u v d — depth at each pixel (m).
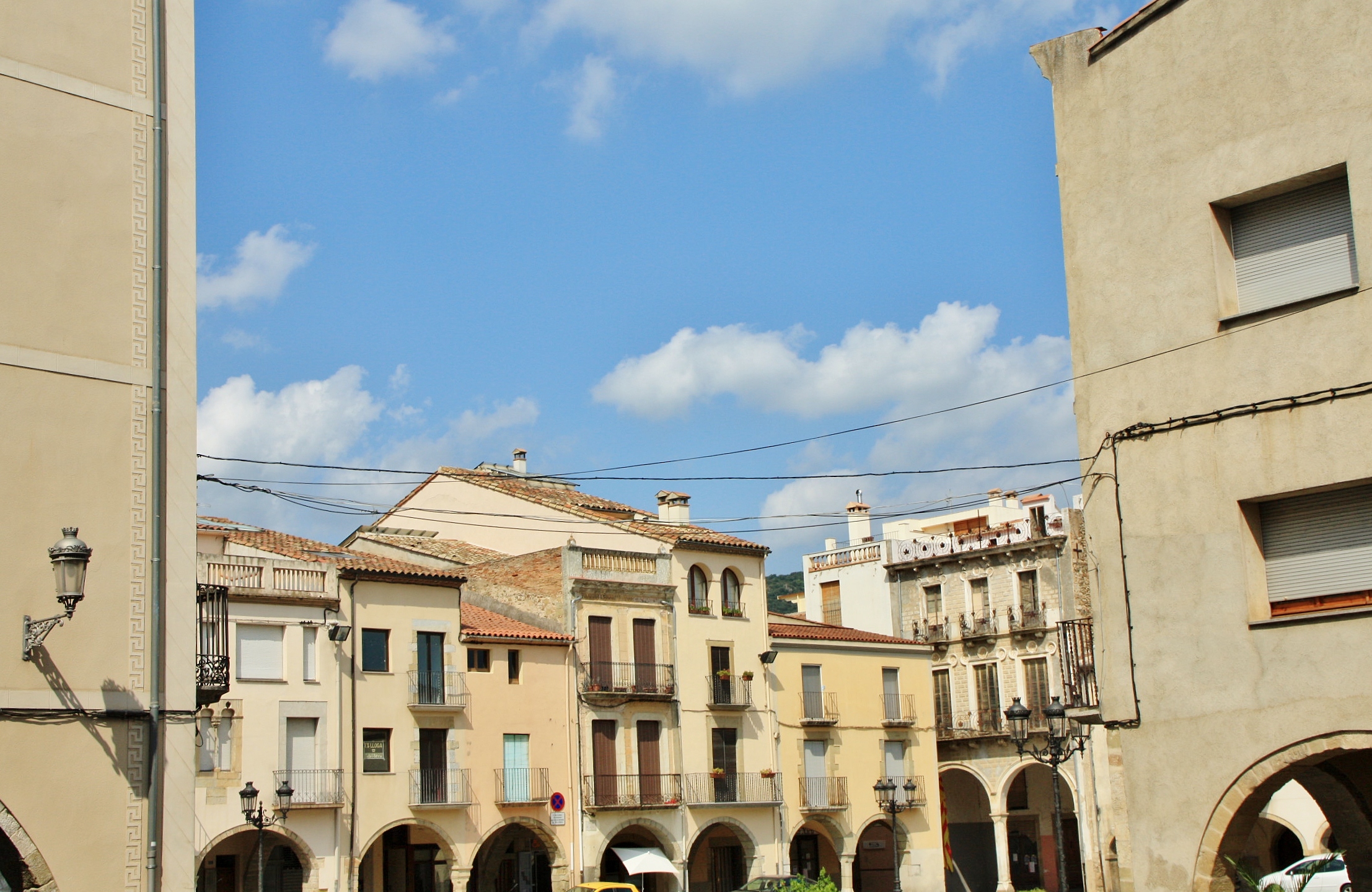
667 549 55.94
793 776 57.50
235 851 43.41
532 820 49.19
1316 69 20.12
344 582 45.88
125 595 20.89
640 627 54.31
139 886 20.20
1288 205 20.70
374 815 45.12
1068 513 64.25
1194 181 21.39
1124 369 21.98
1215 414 20.80
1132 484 21.69
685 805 53.53
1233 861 20.14
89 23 22.17
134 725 20.64
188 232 22.62
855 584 73.25
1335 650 19.33
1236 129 20.94
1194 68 21.58
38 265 20.95
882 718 61.00
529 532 58.72
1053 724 29.22
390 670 46.62
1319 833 47.84
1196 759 20.52
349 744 44.94
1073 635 24.28
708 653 56.12
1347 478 19.34
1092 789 60.66
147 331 21.88
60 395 20.83
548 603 53.03
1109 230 22.44
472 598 56.09
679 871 52.97
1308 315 20.02
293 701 43.72
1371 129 19.45
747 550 58.22
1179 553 21.05
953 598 68.56
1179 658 20.88
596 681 52.41
